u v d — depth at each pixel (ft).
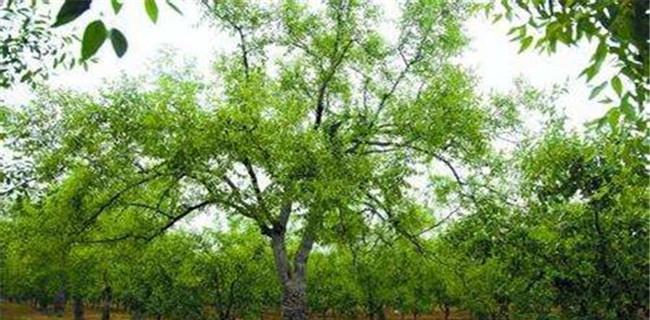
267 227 75.00
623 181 30.19
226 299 139.54
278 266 74.84
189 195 72.54
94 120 65.57
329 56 81.51
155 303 136.46
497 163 66.49
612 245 32.19
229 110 61.36
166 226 73.56
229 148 61.62
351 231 70.03
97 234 77.51
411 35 79.41
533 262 35.09
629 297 32.17
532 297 35.94
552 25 13.99
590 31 13.41
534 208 35.83
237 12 79.97
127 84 68.80
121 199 70.18
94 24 7.34
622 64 13.64
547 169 33.63
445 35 78.38
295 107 66.90
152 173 68.49
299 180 61.26
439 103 73.51
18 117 64.59
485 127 72.95
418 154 74.33
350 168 65.72
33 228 67.31
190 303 135.33
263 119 62.80
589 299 32.94
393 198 70.28
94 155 65.87
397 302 169.27
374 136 75.82
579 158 31.45
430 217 73.05
